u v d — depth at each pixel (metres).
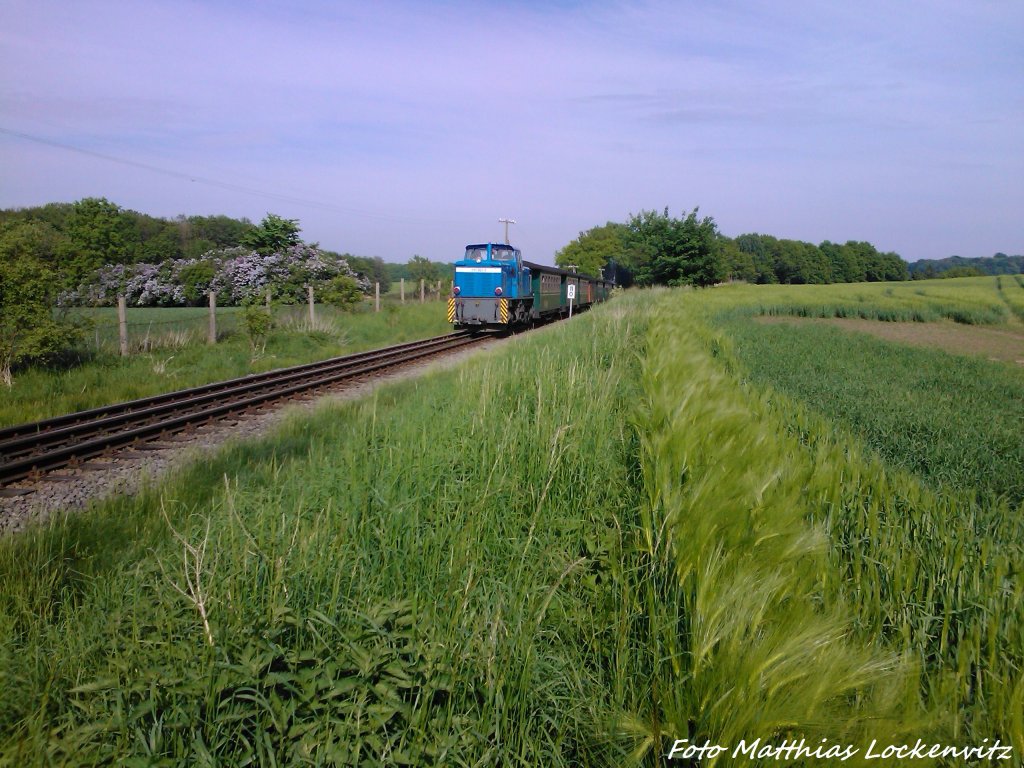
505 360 10.85
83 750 2.58
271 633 3.02
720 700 2.46
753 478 4.46
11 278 13.76
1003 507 5.74
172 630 3.31
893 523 4.81
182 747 2.51
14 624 3.88
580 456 6.14
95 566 5.06
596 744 2.93
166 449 9.54
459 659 3.09
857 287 80.31
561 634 3.88
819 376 16.03
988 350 28.31
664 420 6.28
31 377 13.63
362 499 5.08
